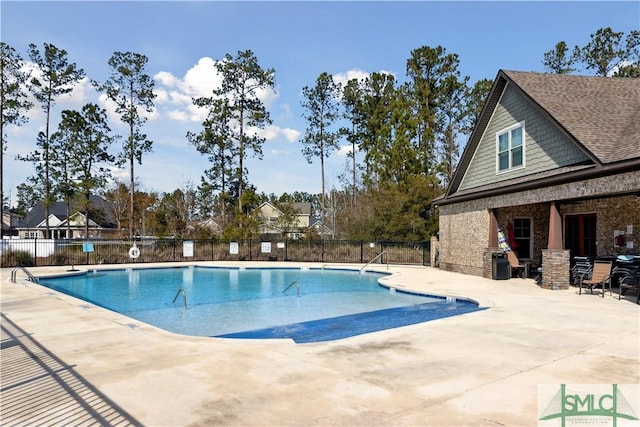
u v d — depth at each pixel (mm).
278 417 3660
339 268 21547
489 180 16797
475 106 35031
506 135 15742
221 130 36531
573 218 15938
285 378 4676
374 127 36906
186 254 25359
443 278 15883
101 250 25422
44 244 24312
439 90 34906
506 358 5395
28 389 4402
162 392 4277
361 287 16000
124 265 22203
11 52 30969
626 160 9594
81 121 35375
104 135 36188
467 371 4879
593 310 8805
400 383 4496
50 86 33750
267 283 17531
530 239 17062
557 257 12258
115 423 3561
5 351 5961
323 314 10602
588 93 14430
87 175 36438
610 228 14172
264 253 26953
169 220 38594
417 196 26719
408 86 35469
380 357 5480
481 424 3492
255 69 35969
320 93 38406
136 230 39750
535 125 14055
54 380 4672
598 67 32500
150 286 16750
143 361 5379
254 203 35375
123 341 6512
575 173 11180
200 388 4383
